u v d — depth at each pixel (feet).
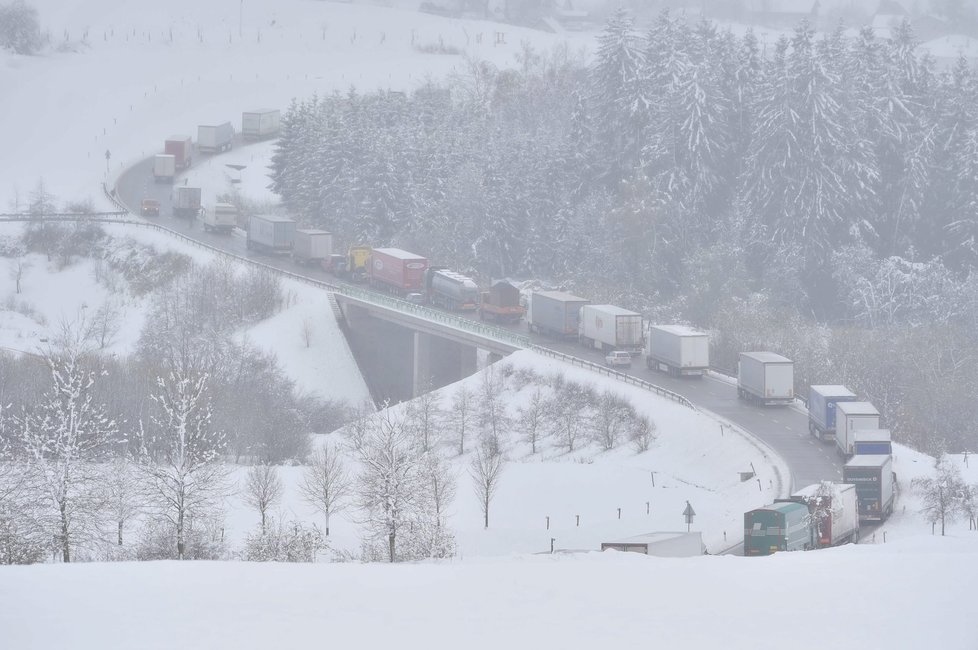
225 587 322.96
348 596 315.78
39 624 285.23
